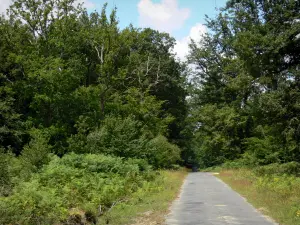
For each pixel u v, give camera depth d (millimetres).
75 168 21484
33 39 39344
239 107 55250
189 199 17781
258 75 27953
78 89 39875
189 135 74562
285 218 11734
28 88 36781
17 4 38156
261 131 39219
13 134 34375
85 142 30891
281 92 25688
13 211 10164
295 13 24375
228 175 35562
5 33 38000
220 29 58719
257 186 20828
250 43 25094
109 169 22828
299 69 25484
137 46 55781
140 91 48281
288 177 22906
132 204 15203
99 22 40719
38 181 16672
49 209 10852
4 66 36531
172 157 46719
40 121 37375
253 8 29875
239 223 11469
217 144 59062
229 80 54594
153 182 22922
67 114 38375
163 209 14219
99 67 38812
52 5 39469
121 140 30094
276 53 24375
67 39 39938
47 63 37312
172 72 62812
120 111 41094
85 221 11312
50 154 24766
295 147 28562
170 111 65188
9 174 16141
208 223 11492
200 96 65375
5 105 33969
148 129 43219
